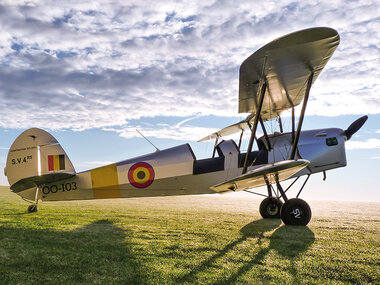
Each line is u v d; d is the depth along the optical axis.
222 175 7.68
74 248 4.29
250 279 3.09
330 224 6.57
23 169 8.47
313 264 3.61
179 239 4.98
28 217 7.35
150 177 7.90
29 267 3.40
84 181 8.27
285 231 5.73
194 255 3.98
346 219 7.32
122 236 5.18
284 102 7.65
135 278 3.09
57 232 5.48
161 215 7.96
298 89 6.92
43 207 9.75
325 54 5.46
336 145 7.70
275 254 4.05
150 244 4.59
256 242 4.78
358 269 3.44
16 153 8.50
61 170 8.45
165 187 7.91
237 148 7.82
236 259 3.81
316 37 4.98
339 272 3.35
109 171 8.17
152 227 6.11
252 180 6.54
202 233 5.51
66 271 3.29
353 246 4.52
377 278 3.18
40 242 4.63
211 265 3.55
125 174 8.07
